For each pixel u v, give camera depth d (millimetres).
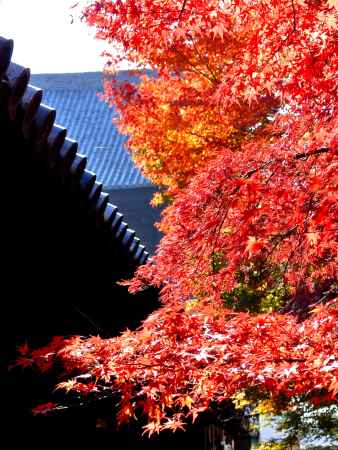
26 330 5090
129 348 4418
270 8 4477
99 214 4805
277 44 4613
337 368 4094
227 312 4680
